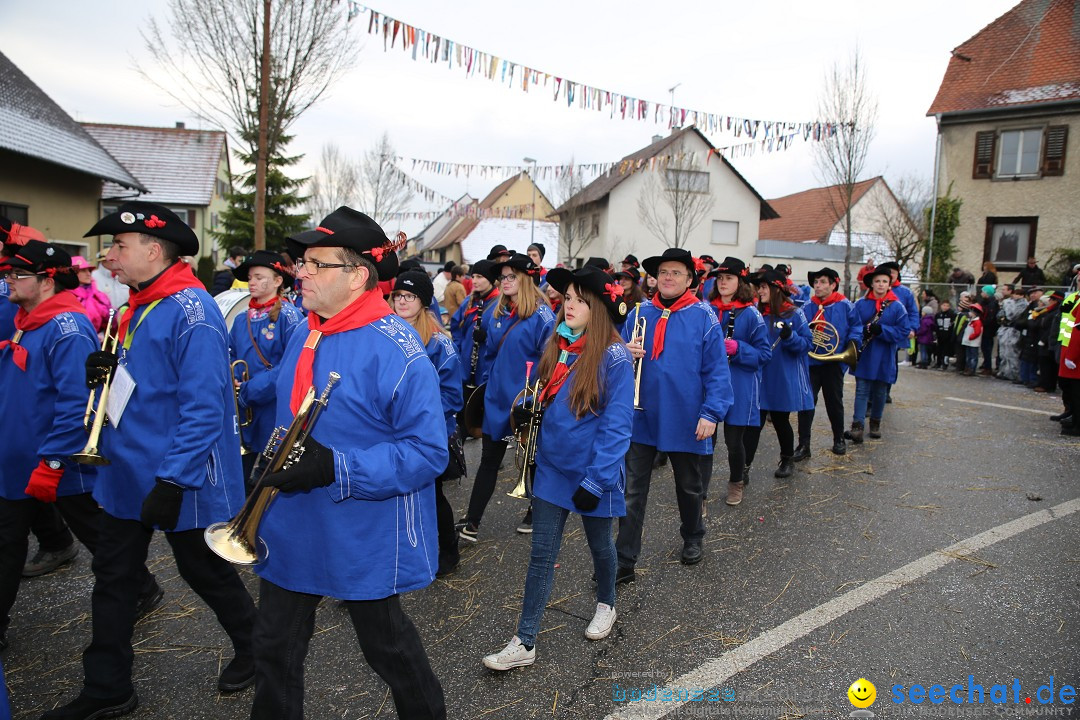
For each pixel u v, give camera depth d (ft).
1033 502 18.20
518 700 9.87
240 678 10.10
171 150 100.07
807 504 18.21
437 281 43.86
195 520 9.20
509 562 14.70
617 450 10.25
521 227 125.29
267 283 14.79
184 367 8.76
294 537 7.42
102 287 36.52
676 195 88.53
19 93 56.54
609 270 23.18
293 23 37.60
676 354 13.66
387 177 96.68
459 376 14.12
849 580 13.58
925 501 18.31
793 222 119.14
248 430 14.74
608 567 11.46
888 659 10.78
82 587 13.51
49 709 9.75
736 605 12.64
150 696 10.02
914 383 40.29
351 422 7.25
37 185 52.95
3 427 10.73
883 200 108.58
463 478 20.98
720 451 24.17
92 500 11.71
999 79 68.74
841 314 23.59
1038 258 65.46
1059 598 12.68
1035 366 38.75
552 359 11.19
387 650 7.64
